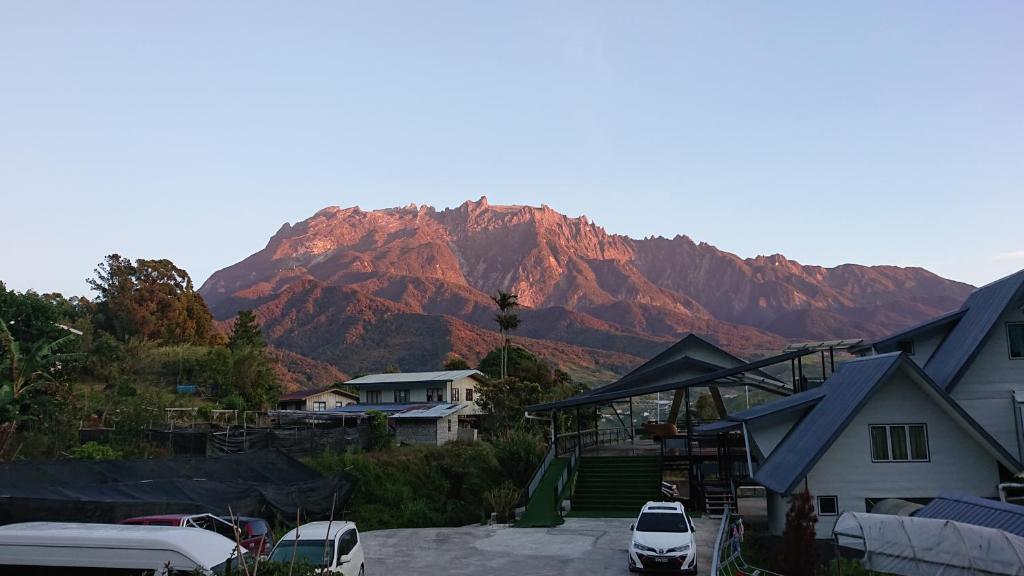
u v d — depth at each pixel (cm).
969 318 2806
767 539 2414
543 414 5984
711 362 4234
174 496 2397
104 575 1207
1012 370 2505
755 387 4138
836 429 2188
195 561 1191
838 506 2253
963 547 1501
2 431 3167
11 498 1970
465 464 4450
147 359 6272
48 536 1241
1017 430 2417
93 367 5853
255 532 2027
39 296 4384
